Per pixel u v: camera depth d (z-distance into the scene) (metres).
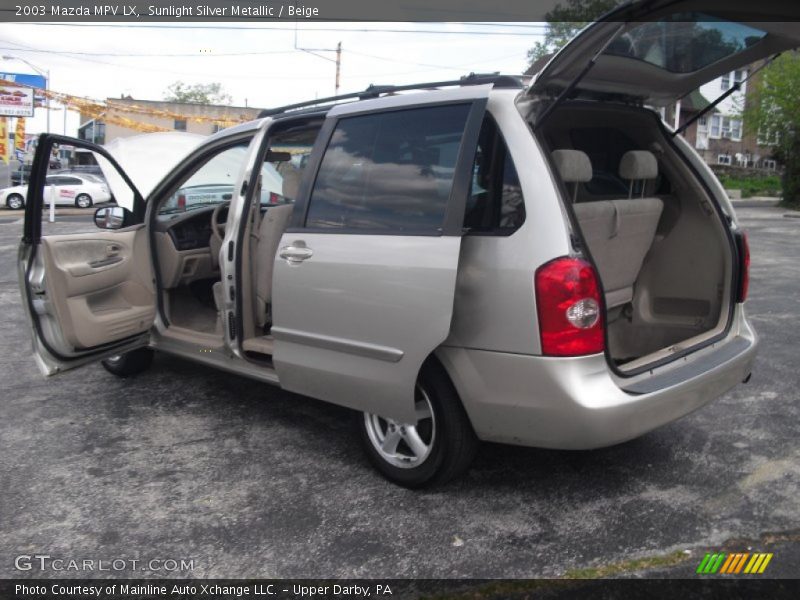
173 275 4.71
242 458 3.71
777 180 32.97
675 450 3.70
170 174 4.58
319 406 4.46
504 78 3.05
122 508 3.20
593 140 3.74
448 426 3.05
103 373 5.20
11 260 10.89
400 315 2.98
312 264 3.35
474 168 2.95
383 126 3.30
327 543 2.89
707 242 3.67
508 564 2.72
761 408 4.29
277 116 4.05
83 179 26.17
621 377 2.85
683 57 3.11
